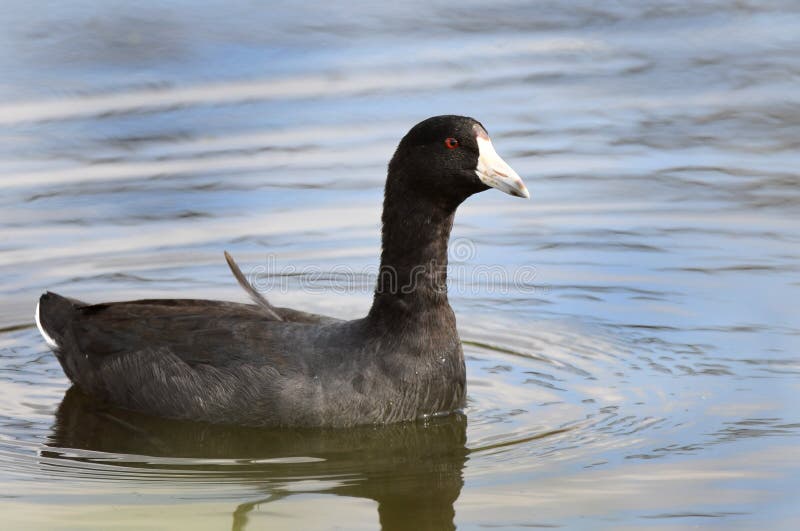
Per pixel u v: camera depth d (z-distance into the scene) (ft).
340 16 73.97
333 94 64.13
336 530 30.81
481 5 77.10
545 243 52.19
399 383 37.40
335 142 59.21
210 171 57.00
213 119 61.52
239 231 52.65
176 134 60.18
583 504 31.76
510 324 46.21
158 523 31.27
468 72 67.26
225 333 38.83
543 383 40.78
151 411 39.17
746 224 52.95
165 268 49.70
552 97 64.54
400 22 73.87
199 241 51.98
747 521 30.66
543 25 74.54
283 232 52.49
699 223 53.16
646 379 40.45
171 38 69.46
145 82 65.31
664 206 54.85
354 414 37.19
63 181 56.24
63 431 37.78
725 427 36.29
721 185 56.24
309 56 68.59
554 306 47.32
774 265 49.39
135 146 59.26
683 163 58.23
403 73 66.80
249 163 57.57
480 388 40.63
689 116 62.75
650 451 34.86
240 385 37.65
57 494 32.96
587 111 63.21
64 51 67.92
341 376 37.27
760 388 39.24
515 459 34.78
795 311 45.37
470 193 37.37
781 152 59.16
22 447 36.45
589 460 34.40
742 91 65.51
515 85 65.82
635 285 48.37
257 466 34.91
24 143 59.16
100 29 70.28
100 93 64.13
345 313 47.21
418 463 34.81
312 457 35.55
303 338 38.19
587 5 77.56
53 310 42.37
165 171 56.95
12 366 43.34
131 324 40.16
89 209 54.19
